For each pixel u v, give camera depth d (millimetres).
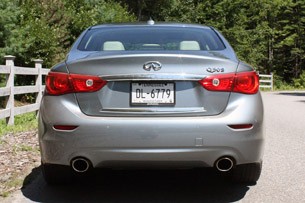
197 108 3867
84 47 4461
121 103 3865
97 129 3781
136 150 3770
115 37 4613
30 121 10289
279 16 51281
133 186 4750
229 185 4789
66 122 3828
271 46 50594
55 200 4250
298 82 45438
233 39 41188
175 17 41094
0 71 8766
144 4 39469
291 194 4480
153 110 3844
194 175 5211
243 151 3881
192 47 4434
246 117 3879
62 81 3938
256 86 4051
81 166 4027
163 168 3924
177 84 3881
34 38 16953
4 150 6422
